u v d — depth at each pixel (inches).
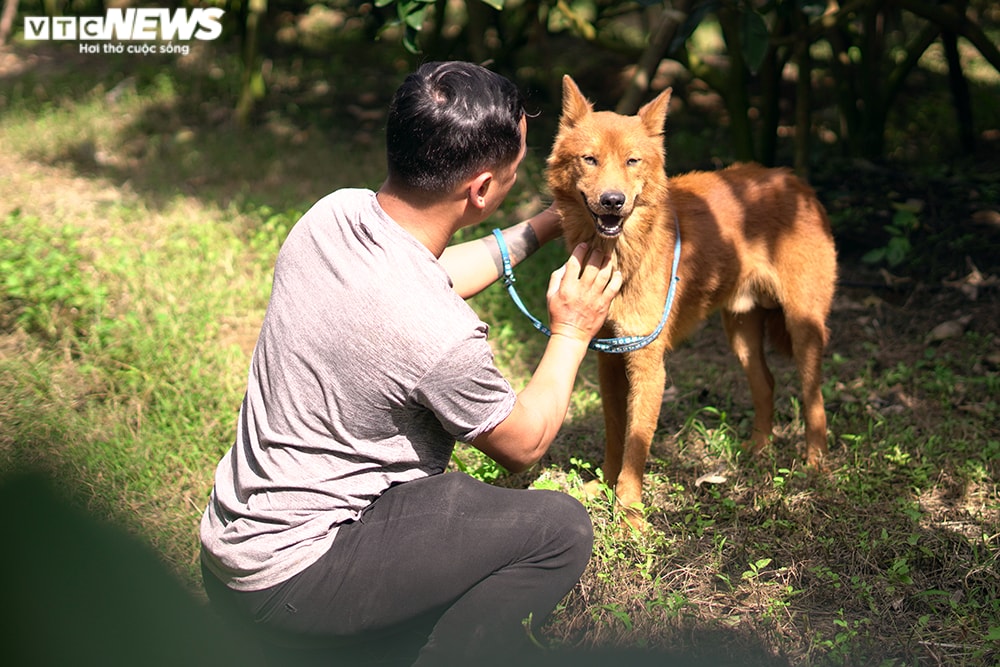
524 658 114.3
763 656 120.5
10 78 435.5
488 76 96.5
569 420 191.2
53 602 122.7
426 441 99.1
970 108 335.9
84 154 346.0
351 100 419.2
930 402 195.6
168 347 199.5
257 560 94.0
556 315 107.8
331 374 93.0
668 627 124.3
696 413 186.1
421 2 213.2
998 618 125.0
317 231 96.7
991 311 234.8
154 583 126.7
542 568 100.8
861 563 140.6
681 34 232.8
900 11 448.8
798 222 175.2
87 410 177.9
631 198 139.7
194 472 158.2
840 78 331.9
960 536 144.3
